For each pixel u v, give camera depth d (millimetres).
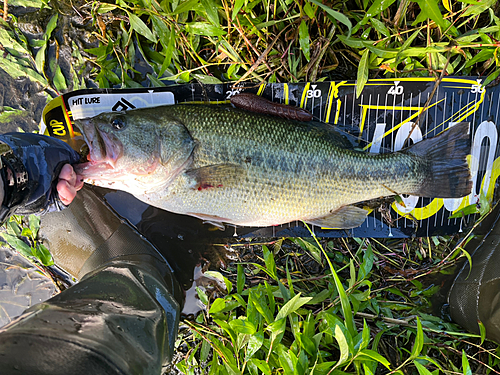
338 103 446
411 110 445
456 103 443
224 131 407
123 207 468
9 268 485
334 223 443
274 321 377
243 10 413
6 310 486
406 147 443
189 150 403
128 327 294
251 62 435
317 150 420
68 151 393
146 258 455
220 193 412
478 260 446
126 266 410
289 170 416
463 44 417
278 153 414
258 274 471
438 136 438
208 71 451
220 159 406
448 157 439
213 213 424
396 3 434
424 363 445
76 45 456
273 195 417
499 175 450
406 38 438
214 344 426
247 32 428
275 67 444
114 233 462
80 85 459
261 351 422
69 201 388
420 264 470
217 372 410
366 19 402
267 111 429
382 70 449
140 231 470
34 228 463
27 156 357
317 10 426
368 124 447
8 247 482
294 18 425
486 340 449
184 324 472
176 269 475
